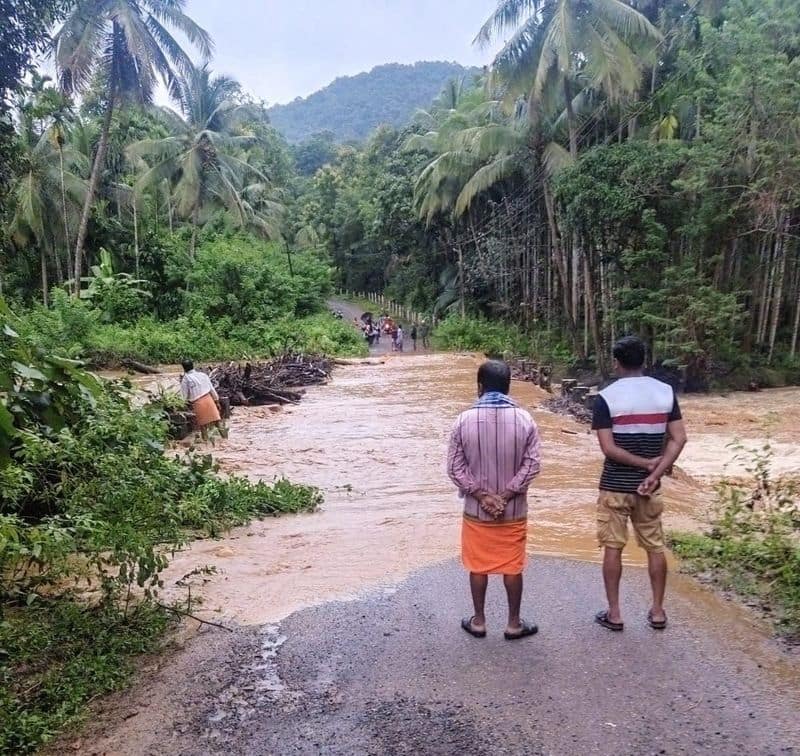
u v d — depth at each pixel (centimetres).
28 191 2923
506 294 3656
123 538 440
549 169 2573
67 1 1712
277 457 1067
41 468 502
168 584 526
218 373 1717
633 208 2073
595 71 2106
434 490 852
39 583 455
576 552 568
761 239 2166
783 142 1922
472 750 309
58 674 375
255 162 5566
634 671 368
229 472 945
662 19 2384
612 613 416
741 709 330
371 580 519
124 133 3788
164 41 2745
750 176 1977
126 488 486
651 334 2266
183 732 330
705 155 1966
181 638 430
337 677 375
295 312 3828
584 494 784
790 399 1853
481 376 414
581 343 2917
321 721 336
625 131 2684
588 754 303
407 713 338
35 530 411
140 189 3434
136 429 555
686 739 310
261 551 617
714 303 2009
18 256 3591
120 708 351
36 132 3144
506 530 401
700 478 980
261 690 365
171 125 4009
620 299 2294
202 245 3872
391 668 381
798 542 544
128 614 453
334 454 1081
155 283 3628
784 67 1858
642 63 2261
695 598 461
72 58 2478
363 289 7000
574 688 354
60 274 3456
